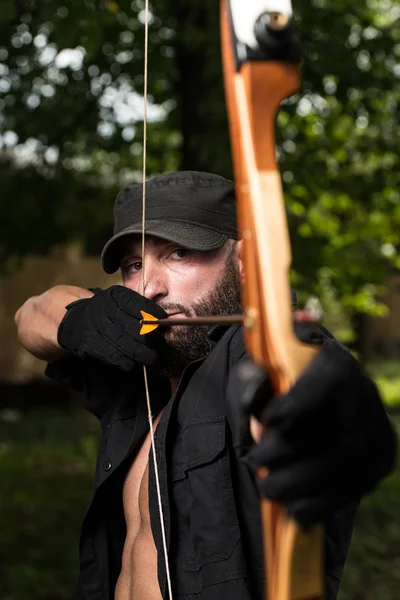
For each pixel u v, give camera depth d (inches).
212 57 178.7
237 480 47.9
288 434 30.7
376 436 31.2
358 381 31.0
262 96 32.2
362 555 193.2
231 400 34.4
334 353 31.7
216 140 179.2
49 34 187.8
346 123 220.1
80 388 68.4
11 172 227.5
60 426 381.4
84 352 57.4
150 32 200.2
